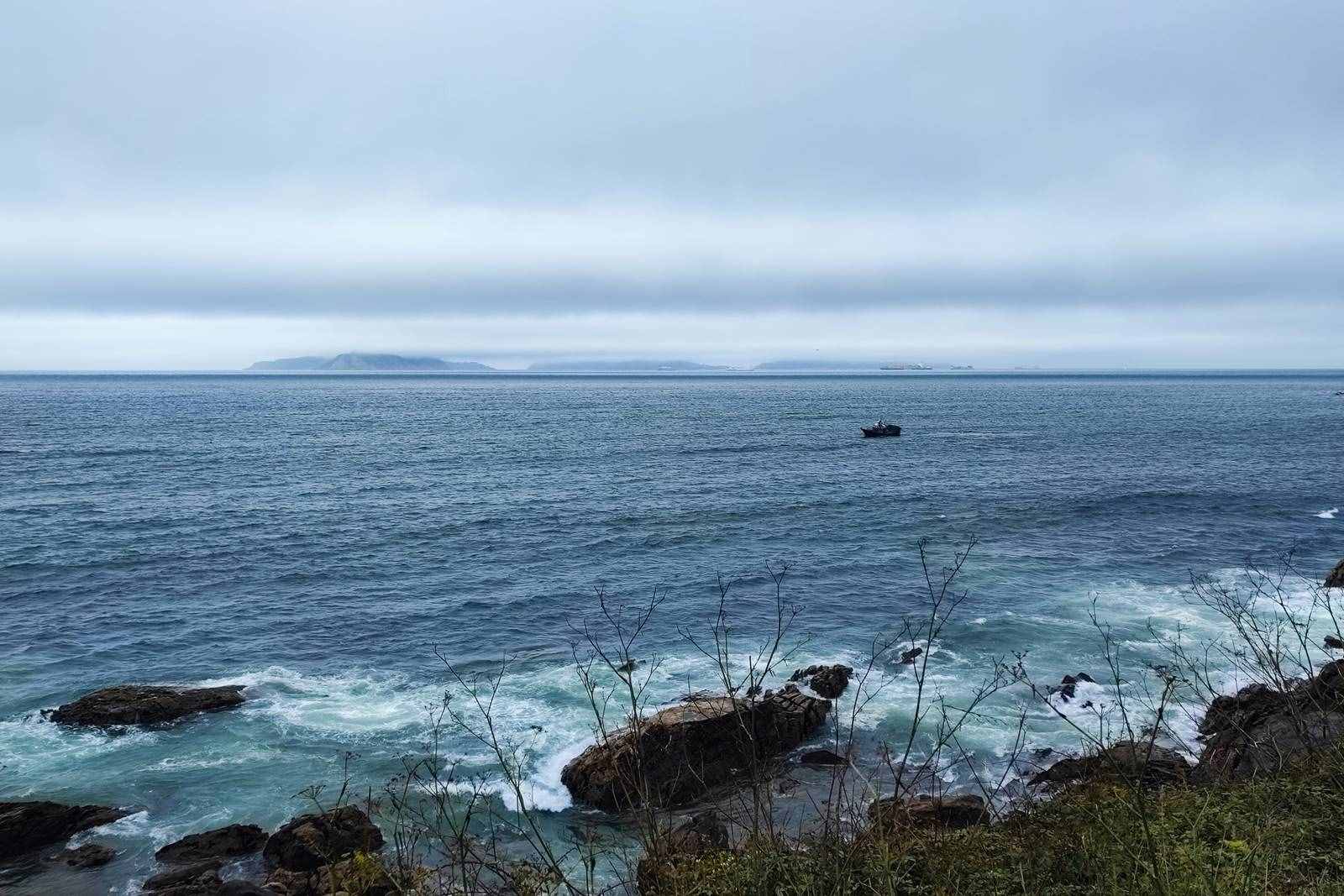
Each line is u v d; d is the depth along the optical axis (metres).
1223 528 40.62
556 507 48.00
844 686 20.48
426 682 22.25
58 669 23.55
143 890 13.48
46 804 15.38
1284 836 7.22
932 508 46.62
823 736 18.06
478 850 13.85
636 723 8.05
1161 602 27.25
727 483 57.69
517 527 42.62
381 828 14.62
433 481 59.31
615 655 23.78
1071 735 17.72
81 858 14.44
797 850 7.52
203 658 24.38
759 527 41.97
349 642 25.50
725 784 15.62
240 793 16.67
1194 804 8.30
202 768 17.61
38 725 19.61
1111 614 26.16
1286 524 41.62
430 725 19.42
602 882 12.31
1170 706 18.34
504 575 33.12
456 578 32.84
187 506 48.88
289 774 17.34
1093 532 39.75
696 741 16.11
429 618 27.78
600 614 27.97
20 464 67.38
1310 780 8.59
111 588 31.56
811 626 26.17
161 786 16.92
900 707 19.36
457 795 16.08
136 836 15.24
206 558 36.22
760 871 6.89
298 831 14.12
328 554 36.84
